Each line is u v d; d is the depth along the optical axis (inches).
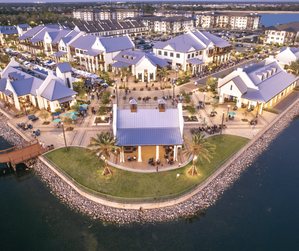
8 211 1508.4
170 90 3240.7
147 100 2920.8
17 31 6461.6
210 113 2603.3
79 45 4296.3
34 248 1277.1
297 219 1446.9
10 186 1721.2
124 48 4178.2
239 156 1989.4
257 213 1485.0
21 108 2755.9
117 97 2859.3
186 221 1423.5
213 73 3961.6
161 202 1488.7
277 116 2556.6
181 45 4013.3
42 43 5177.2
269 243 1299.2
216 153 1947.6
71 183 1659.7
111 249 1264.8
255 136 2177.7
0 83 2923.2
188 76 3710.6
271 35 6309.1
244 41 6717.5
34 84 2746.1
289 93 3233.3
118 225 1398.9
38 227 1397.6
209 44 4207.7
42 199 1595.7
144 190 1578.5
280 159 1984.5
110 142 1572.3
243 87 2620.6
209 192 1626.5
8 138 2283.5
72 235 1344.7
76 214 1475.1
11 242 1311.5
